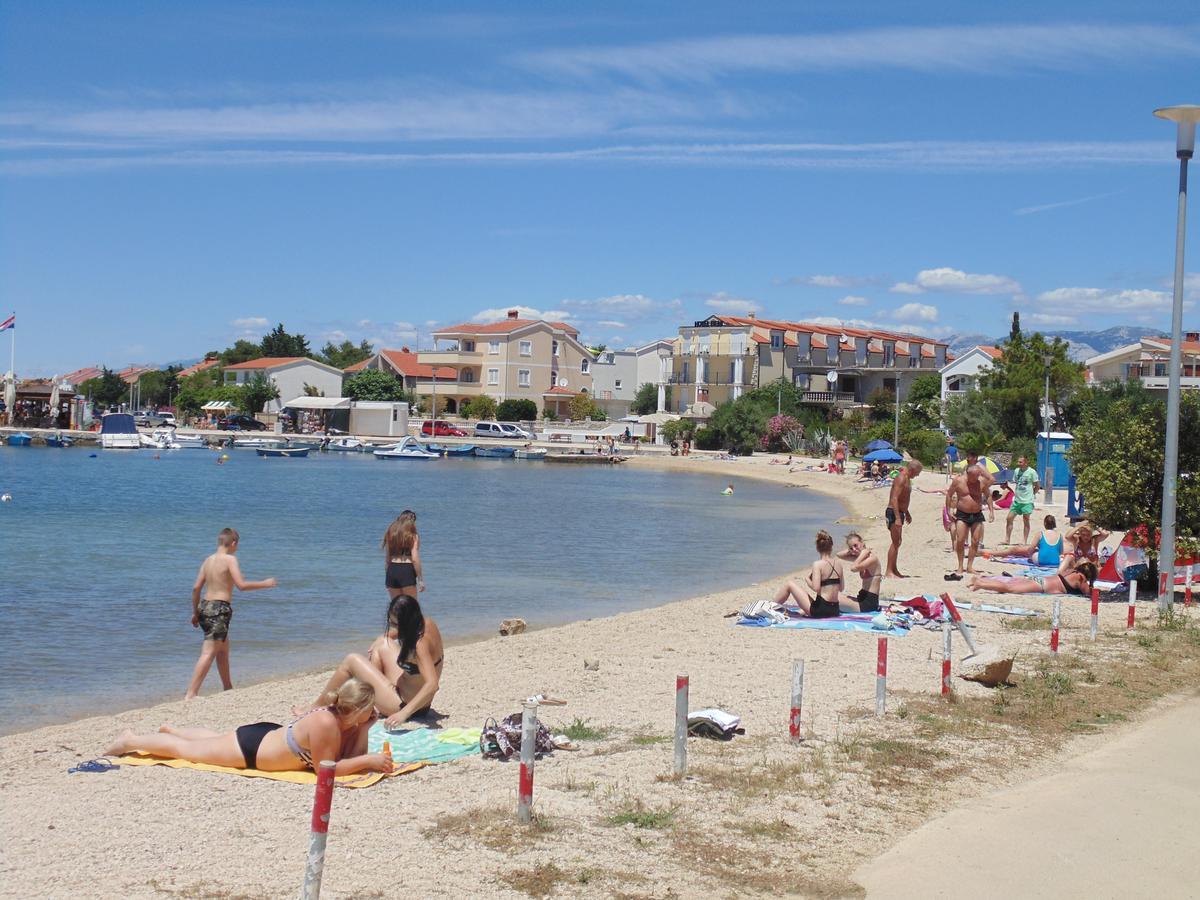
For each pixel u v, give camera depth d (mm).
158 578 25609
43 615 20703
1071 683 13188
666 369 111125
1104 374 83312
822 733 10953
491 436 106938
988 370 75562
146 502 48125
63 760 10922
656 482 68062
